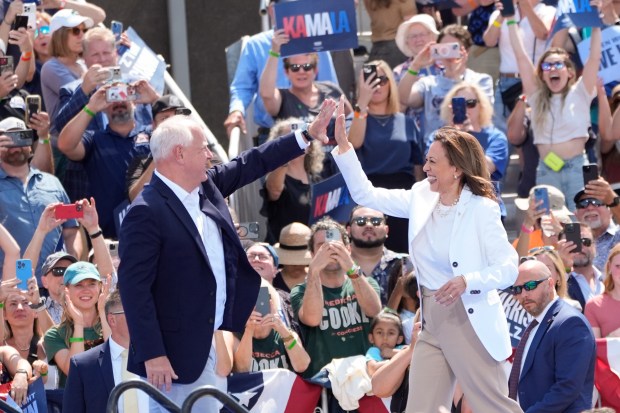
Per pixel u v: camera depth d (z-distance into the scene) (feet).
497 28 123.95
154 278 63.05
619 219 107.34
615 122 115.75
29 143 97.71
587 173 103.71
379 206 69.21
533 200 97.30
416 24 122.31
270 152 68.49
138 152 104.37
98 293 85.25
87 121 101.30
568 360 77.71
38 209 98.27
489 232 66.28
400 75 121.80
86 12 124.77
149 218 62.90
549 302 79.61
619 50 116.26
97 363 75.36
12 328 86.07
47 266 91.04
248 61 118.73
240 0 154.71
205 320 63.72
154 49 153.99
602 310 89.81
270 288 87.51
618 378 84.79
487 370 66.95
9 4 118.11
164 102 102.94
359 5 146.51
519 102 114.83
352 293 90.22
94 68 103.65
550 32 122.83
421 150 112.98
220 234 65.36
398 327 85.25
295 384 84.28
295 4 108.78
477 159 67.36
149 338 61.93
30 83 115.75
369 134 108.68
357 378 83.41
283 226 105.91
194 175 63.98
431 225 67.67
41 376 80.79
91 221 90.68
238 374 83.61
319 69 119.65
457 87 109.29
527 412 77.41
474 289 64.90
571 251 94.53
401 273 92.73
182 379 63.52
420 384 68.13
